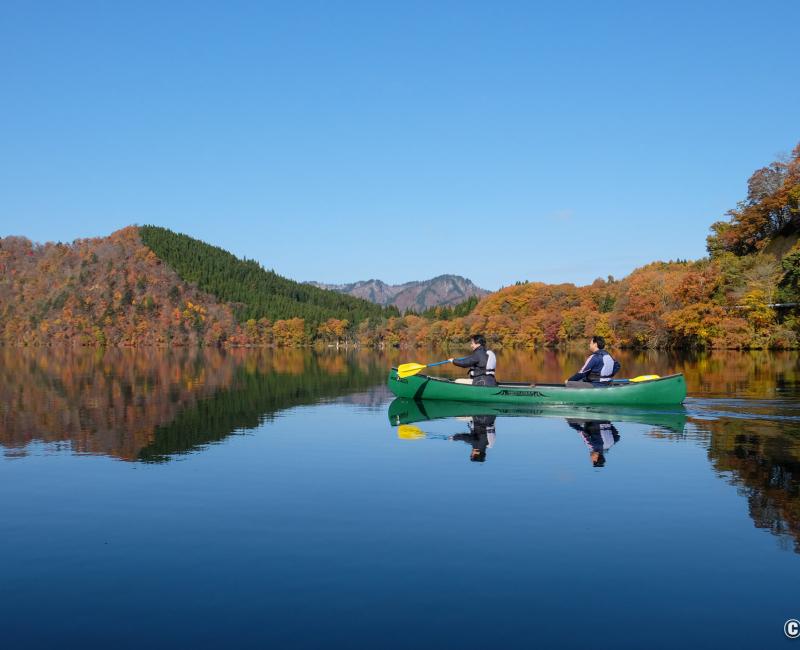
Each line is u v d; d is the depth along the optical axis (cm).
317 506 687
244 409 1584
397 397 1850
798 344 5381
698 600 453
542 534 586
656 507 667
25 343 13925
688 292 6191
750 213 8181
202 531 610
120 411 1555
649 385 1491
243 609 445
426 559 530
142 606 452
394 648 390
